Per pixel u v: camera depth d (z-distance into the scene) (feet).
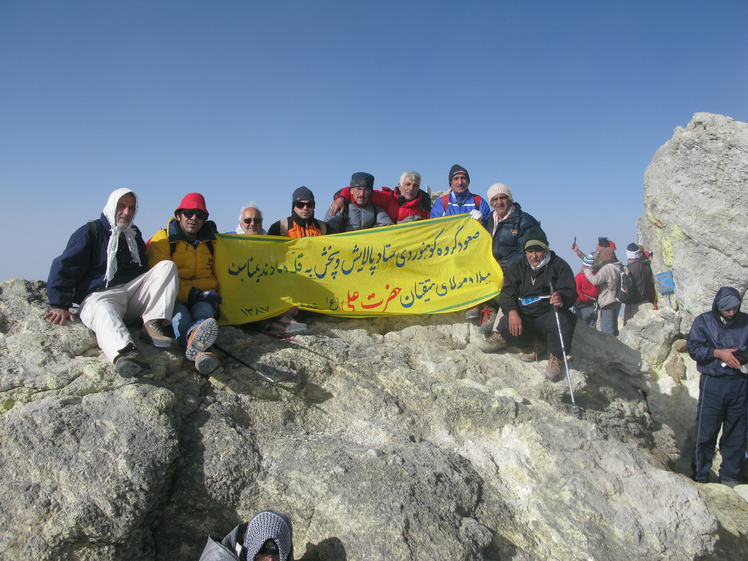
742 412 14.90
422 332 14.48
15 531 7.72
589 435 11.13
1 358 9.53
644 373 16.20
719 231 18.19
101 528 7.88
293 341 12.68
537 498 9.85
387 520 8.61
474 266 15.26
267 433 10.33
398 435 10.83
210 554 8.04
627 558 8.88
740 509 12.52
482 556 8.70
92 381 9.47
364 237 14.70
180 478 9.07
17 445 8.39
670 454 16.40
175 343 10.78
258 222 14.20
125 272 10.87
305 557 8.59
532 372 13.89
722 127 17.99
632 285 22.61
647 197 20.40
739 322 14.85
